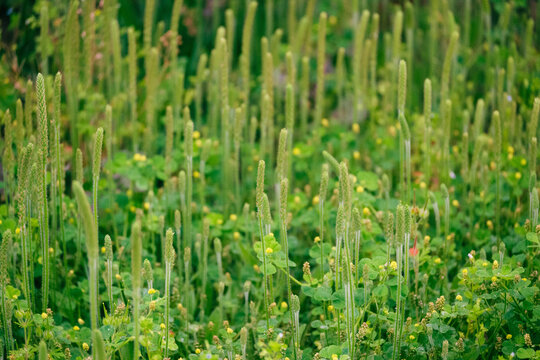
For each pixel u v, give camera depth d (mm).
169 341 2516
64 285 3209
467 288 2695
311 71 5051
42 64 3488
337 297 2406
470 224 3357
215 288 3260
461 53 4676
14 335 2754
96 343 1990
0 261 2436
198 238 3104
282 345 2375
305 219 3381
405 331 2537
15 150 3477
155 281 3076
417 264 2797
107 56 3951
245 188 4008
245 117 3959
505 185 3625
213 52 3936
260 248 2535
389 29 5285
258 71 5246
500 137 3117
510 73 3779
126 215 3385
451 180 3818
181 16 5234
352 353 2332
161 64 4570
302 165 3963
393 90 4148
